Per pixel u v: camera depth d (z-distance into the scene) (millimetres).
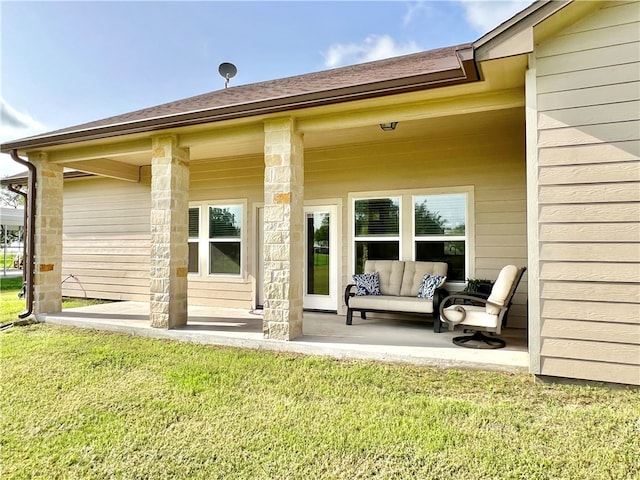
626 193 3334
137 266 9086
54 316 6789
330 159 7223
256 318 6711
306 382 3752
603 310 3385
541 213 3582
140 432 2838
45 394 3545
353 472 2322
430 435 2709
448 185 6328
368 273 6559
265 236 5105
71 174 9344
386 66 6930
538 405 3160
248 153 7668
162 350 4941
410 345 4660
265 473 2326
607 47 3408
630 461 2389
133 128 5629
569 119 3508
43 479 2293
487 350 4418
